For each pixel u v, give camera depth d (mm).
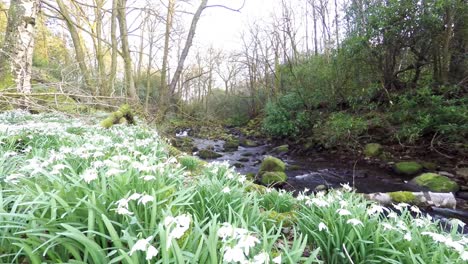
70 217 1643
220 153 12344
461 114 7156
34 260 1385
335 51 11656
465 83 8203
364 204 2607
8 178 2117
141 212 1886
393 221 2352
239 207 2566
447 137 8125
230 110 26953
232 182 3555
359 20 9789
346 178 7902
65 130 5332
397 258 1945
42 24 13789
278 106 14945
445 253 1925
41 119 6453
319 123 12086
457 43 8469
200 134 16828
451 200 5266
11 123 5613
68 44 17312
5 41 6809
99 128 6191
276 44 20750
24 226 1592
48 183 2186
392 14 8312
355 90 11039
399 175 7875
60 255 1547
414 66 9391
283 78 18344
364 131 10461
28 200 1894
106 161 2309
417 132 8203
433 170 7574
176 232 1290
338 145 10969
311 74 13227
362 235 2133
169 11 12656
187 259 1380
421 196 5340
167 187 2031
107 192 1983
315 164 9914
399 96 8812
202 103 28688
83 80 8609
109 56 20578
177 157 5980
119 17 12500
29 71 7078
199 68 28469
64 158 2889
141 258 1424
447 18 7895
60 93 5930
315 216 2525
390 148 9531
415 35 8438
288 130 13852
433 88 8469
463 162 7578
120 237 1613
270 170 8305
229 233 1375
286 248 1661
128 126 7953
